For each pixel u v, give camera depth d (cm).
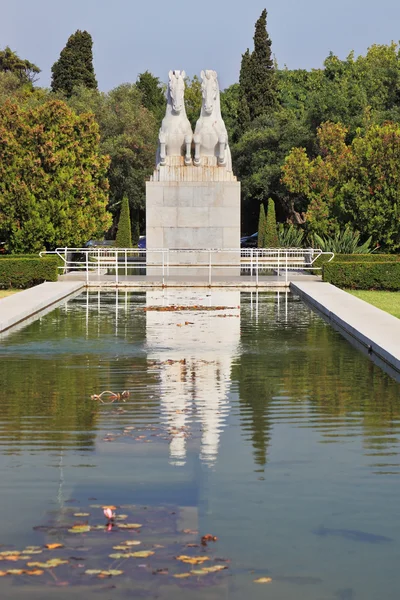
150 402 1310
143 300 3070
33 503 845
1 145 4259
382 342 1778
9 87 8200
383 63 7375
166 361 1703
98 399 1333
